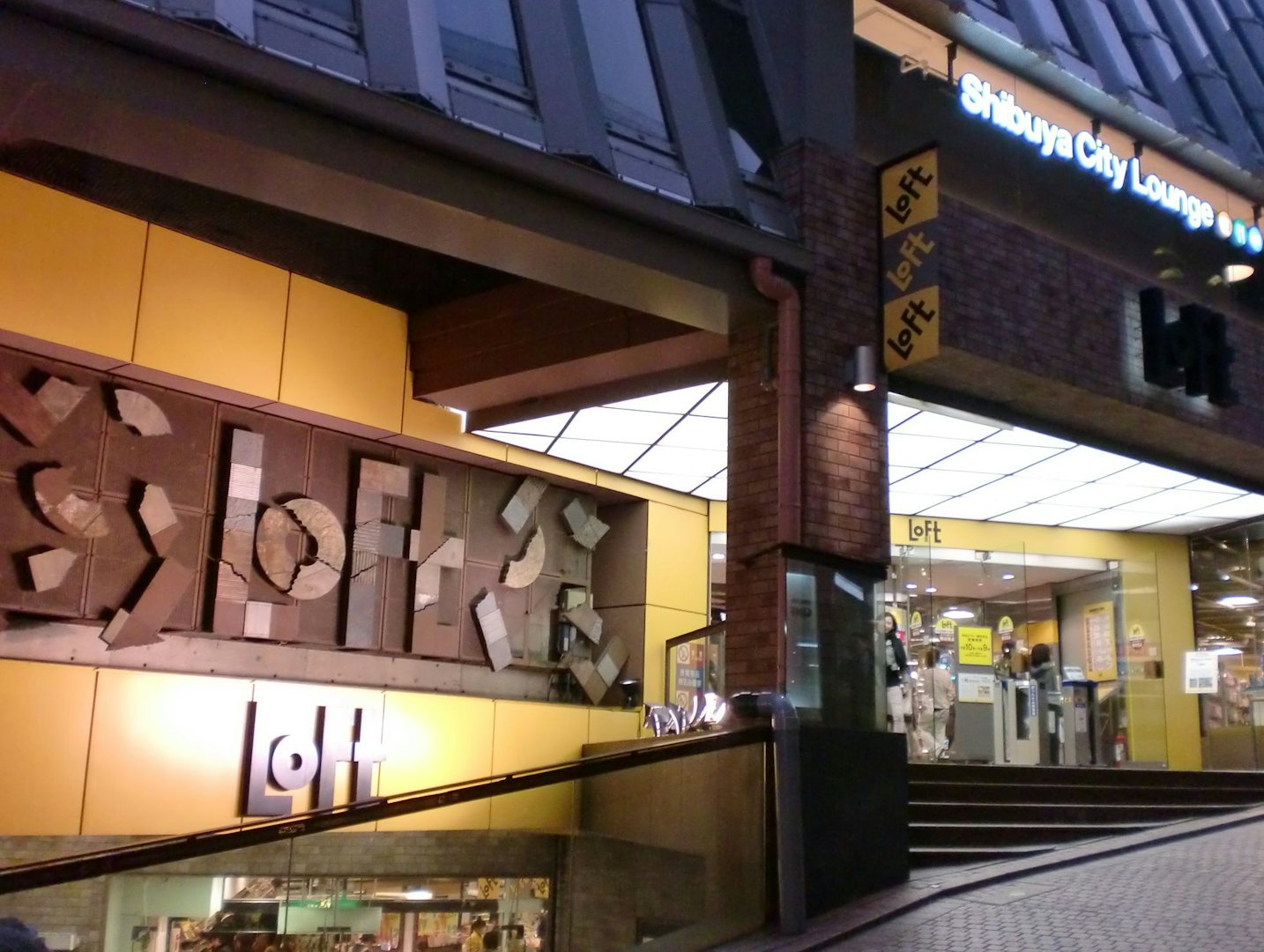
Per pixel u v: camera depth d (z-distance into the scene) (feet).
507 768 44.19
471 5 30.14
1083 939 23.90
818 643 30.01
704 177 32.22
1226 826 36.22
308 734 38.75
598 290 32.07
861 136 40.32
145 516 36.19
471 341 40.50
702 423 41.70
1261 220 51.57
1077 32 46.09
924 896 27.86
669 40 34.30
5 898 22.12
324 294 40.24
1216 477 49.14
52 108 23.18
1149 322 42.11
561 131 29.27
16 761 32.30
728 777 26.96
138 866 18.45
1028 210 44.32
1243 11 58.34
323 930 24.88
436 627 44.01
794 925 25.90
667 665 49.34
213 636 37.99
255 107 24.84
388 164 26.58
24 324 33.09
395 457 43.86
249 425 39.86
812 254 33.50
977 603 58.95
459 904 30.68
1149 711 56.80
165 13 23.36
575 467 48.21
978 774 37.91
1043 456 45.14
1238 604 57.67
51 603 34.37
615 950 25.41
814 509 31.91
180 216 35.88
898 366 34.09
